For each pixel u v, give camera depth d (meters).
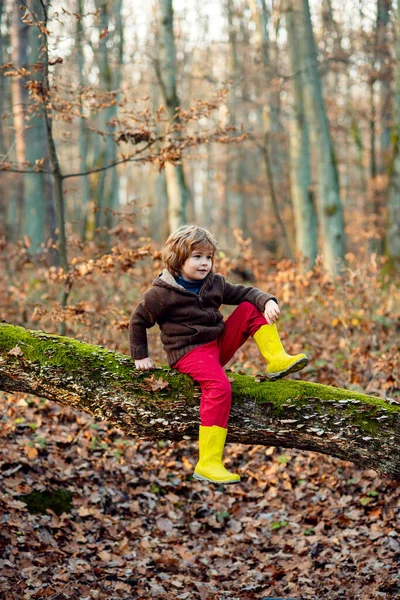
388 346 7.05
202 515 5.36
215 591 4.38
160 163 6.09
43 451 5.48
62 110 6.10
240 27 22.56
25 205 14.31
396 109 11.79
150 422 3.66
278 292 8.35
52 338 3.81
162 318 3.69
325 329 7.59
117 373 3.67
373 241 17.45
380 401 3.53
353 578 4.40
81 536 4.75
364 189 21.39
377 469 3.53
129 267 6.20
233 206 30.17
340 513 5.18
